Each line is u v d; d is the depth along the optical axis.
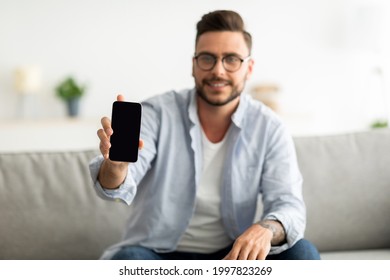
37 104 4.54
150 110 1.71
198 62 1.64
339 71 4.77
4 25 4.47
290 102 4.74
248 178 1.69
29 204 1.84
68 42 4.52
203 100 1.69
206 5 4.62
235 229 1.68
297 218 1.50
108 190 1.43
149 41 4.59
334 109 4.79
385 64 4.78
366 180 1.96
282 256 1.50
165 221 1.67
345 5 4.72
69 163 1.92
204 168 1.70
